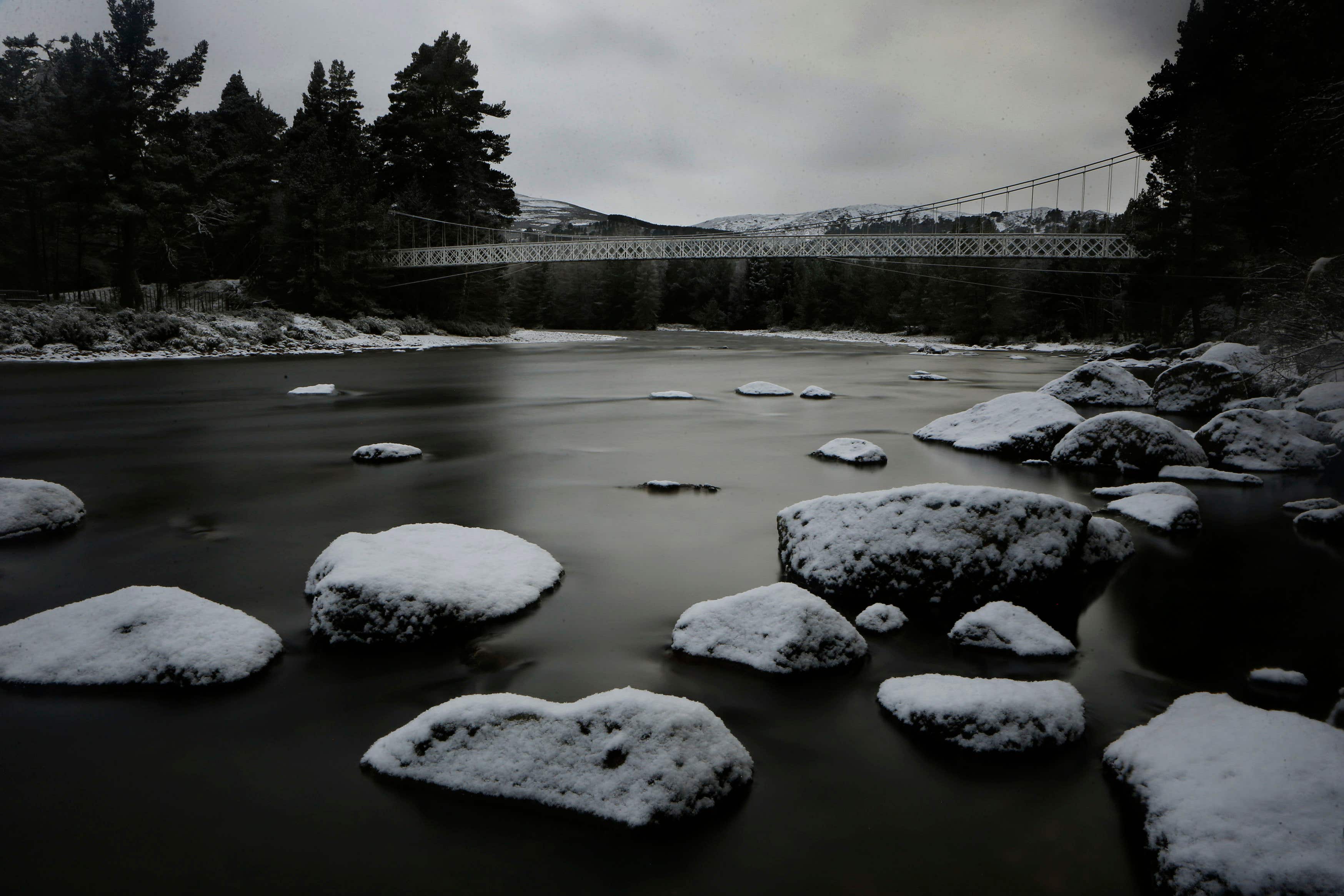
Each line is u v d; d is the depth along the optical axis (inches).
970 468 463.5
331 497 376.2
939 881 119.0
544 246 2758.4
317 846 124.6
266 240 2098.9
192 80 1528.1
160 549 289.6
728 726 163.5
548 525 324.2
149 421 655.1
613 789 131.8
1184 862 113.7
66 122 1459.2
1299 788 120.2
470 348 2043.6
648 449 521.7
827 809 135.9
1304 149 1099.9
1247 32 1481.3
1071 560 247.8
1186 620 227.5
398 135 2625.5
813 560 244.4
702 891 116.3
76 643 185.5
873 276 3540.8
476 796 136.2
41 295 1706.4
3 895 112.8
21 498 314.7
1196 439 506.9
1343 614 233.0
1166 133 1635.1
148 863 120.6
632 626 215.2
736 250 2876.5
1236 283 1448.1
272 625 214.1
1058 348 2421.3
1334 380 679.1
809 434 596.1
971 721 157.2
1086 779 146.3
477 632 209.6
